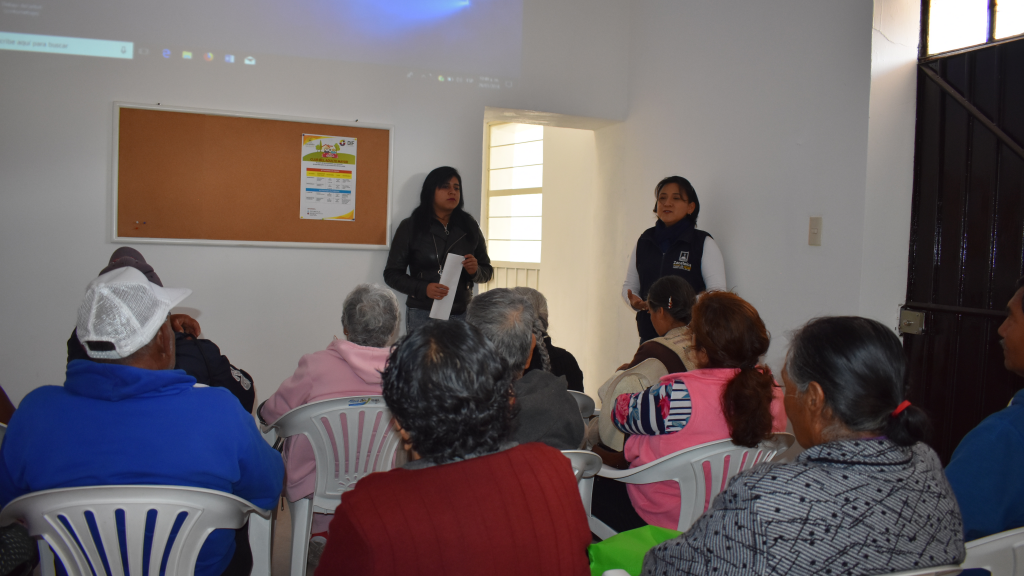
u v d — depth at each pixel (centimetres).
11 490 118
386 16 335
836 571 78
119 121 295
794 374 97
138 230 301
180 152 305
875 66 241
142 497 113
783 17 280
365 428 174
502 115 384
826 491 81
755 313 151
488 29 355
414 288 326
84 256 296
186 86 304
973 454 113
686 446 152
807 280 269
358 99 332
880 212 246
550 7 371
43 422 115
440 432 89
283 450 186
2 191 283
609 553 111
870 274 246
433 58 345
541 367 200
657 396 153
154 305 124
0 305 286
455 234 342
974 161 229
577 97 383
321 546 196
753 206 299
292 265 329
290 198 324
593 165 443
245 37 312
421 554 80
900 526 81
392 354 95
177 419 118
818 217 263
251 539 142
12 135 282
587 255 453
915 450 89
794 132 275
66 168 290
